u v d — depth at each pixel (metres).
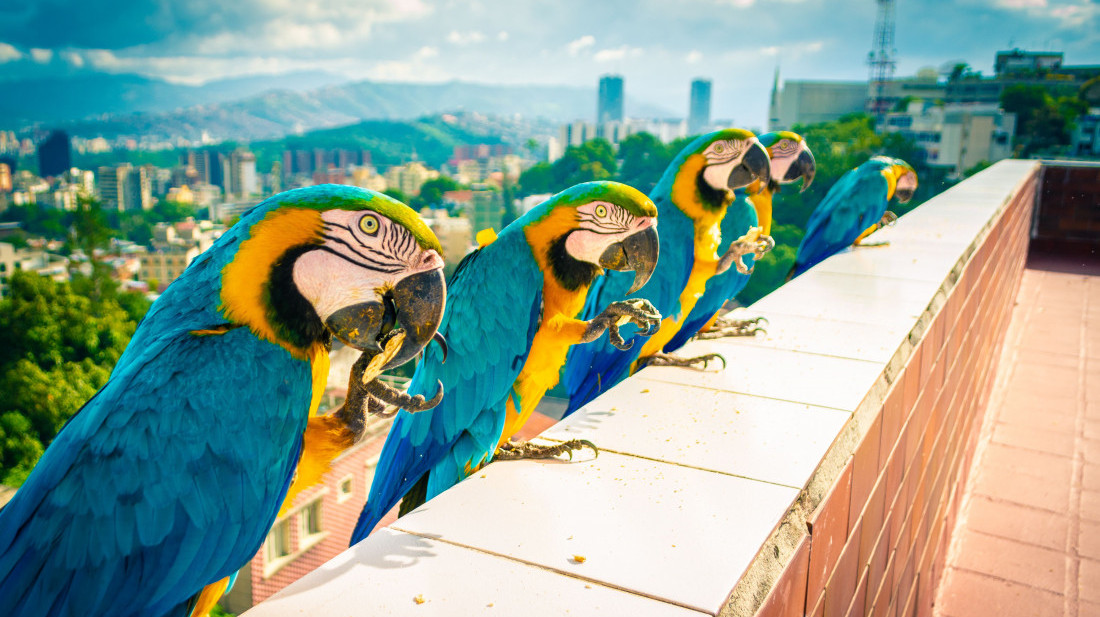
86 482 1.39
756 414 2.25
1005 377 6.89
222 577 1.58
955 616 3.90
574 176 102.19
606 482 1.82
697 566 1.44
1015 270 8.45
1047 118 91.06
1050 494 5.00
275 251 1.60
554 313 2.54
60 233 72.62
